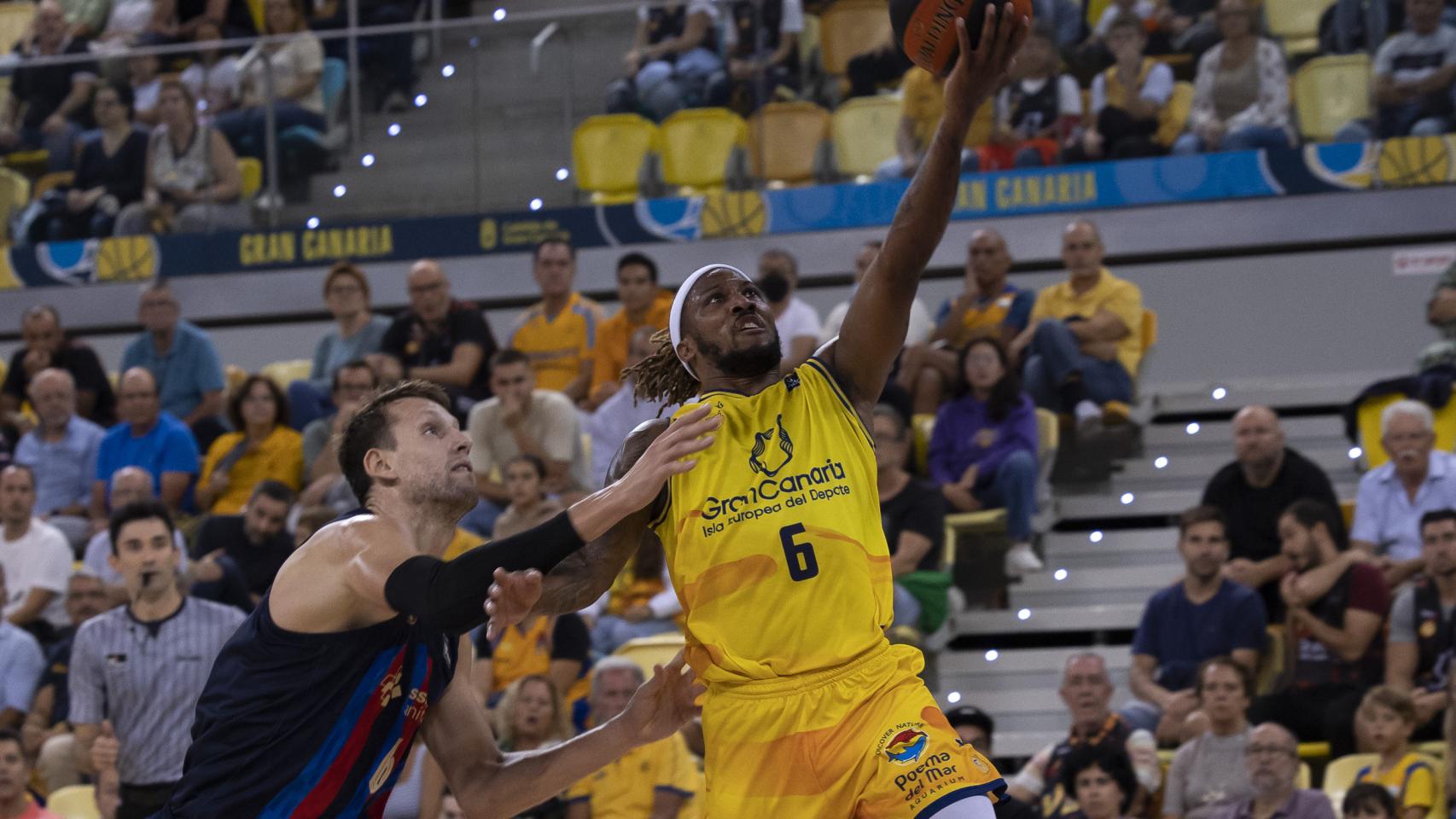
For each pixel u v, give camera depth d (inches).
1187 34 462.9
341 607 147.5
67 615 364.2
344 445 158.4
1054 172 470.6
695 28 490.6
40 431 424.8
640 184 496.1
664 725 165.2
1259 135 458.3
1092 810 266.7
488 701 316.2
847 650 154.9
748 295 163.9
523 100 503.5
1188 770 274.4
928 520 348.8
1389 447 331.9
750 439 158.9
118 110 524.4
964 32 148.6
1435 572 294.0
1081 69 468.1
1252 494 332.8
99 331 529.3
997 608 372.8
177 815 152.0
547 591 162.1
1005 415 375.2
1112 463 408.5
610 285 498.3
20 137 528.7
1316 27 454.6
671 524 161.0
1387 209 454.0
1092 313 410.9
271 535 350.6
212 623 274.8
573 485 374.0
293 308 516.7
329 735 150.3
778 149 484.1
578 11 498.3
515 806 163.9
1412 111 451.2
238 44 518.0
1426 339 457.1
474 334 418.0
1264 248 466.9
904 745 151.9
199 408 444.8
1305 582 305.6
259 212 519.5
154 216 524.4
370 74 512.1
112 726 270.5
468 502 158.1
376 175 512.4
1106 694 280.1
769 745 155.4
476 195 507.2
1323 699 297.7
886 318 161.5
